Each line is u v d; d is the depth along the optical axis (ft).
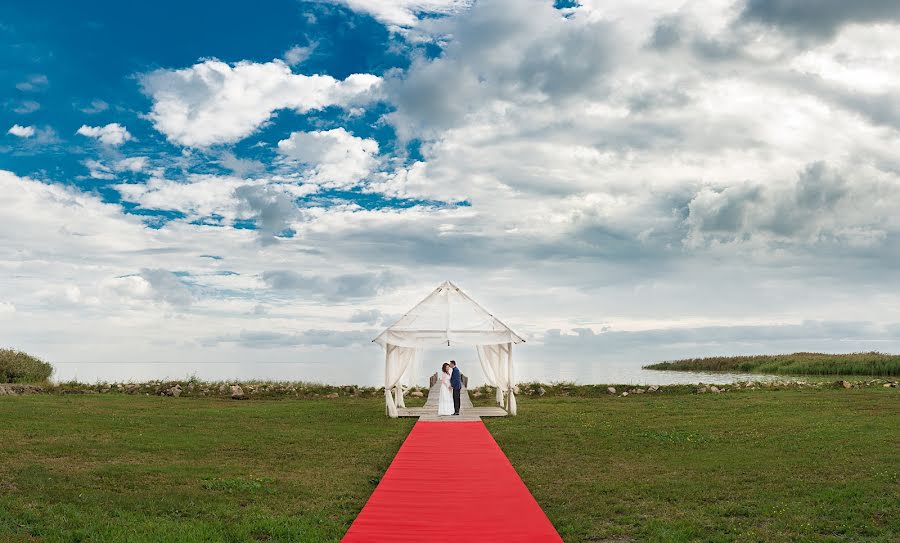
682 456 42.37
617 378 140.15
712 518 28.45
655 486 34.12
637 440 48.70
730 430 52.34
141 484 34.53
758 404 69.72
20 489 32.83
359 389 97.25
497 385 78.48
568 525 27.50
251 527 26.91
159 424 57.31
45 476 35.45
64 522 27.30
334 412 69.46
